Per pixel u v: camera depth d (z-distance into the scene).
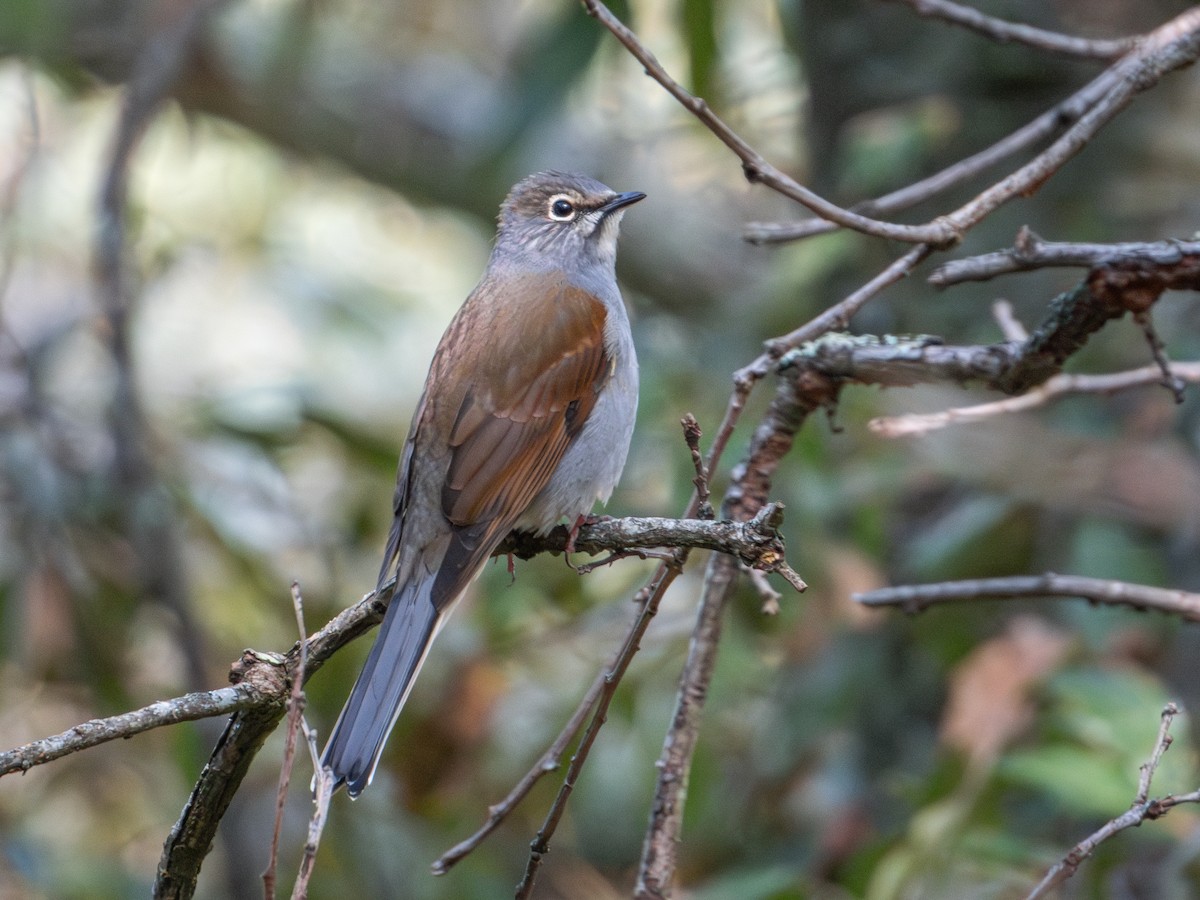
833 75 11.79
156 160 16.34
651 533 6.21
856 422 10.67
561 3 11.94
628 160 15.49
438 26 16.78
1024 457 10.23
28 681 13.09
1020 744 9.72
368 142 15.99
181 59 13.03
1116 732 8.98
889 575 11.83
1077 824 10.66
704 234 15.23
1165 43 7.14
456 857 6.97
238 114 15.95
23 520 12.62
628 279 15.39
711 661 7.49
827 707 11.20
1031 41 8.47
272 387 13.20
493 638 11.62
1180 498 10.05
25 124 14.26
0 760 5.41
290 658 6.14
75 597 12.73
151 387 14.35
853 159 11.41
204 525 13.09
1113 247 6.54
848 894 9.95
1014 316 11.11
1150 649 10.41
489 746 11.63
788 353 7.50
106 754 13.28
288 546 13.41
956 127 11.41
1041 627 9.96
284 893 11.74
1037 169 7.08
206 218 16.30
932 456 10.42
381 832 11.80
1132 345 10.98
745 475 7.64
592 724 6.54
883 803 11.35
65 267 15.95
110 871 11.95
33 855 11.73
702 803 11.26
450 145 15.83
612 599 11.77
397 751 11.52
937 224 6.90
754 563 6.04
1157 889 9.77
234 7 15.66
